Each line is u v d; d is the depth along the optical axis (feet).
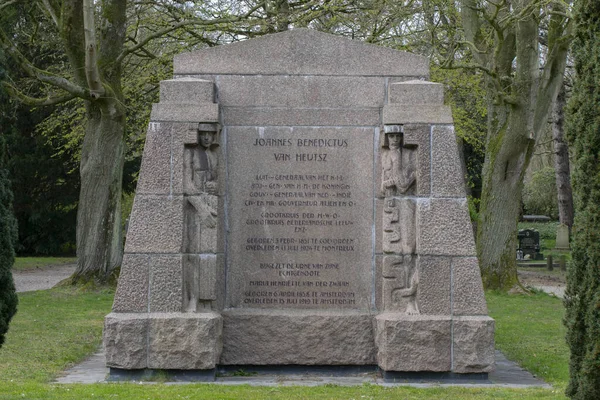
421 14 63.98
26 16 79.00
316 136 29.35
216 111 27.94
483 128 93.40
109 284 58.18
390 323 26.89
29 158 103.81
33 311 45.83
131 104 74.38
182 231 27.48
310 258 29.22
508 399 23.25
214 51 29.55
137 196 27.55
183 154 27.78
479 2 62.13
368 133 29.37
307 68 29.53
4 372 27.66
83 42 56.44
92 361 31.55
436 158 27.81
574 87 20.62
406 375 27.02
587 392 19.25
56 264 98.37
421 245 27.48
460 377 27.02
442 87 28.35
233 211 29.25
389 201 28.14
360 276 29.19
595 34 20.01
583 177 19.89
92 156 58.54
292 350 28.40
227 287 29.09
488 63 63.05
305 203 29.30
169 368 26.84
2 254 22.88
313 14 60.64
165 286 27.22
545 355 33.09
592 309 19.25
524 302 54.29
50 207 111.14
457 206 27.66
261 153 29.32
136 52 66.13
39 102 53.72
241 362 28.35
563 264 88.79
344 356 28.40
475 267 27.40
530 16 55.16
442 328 26.96
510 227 61.16
